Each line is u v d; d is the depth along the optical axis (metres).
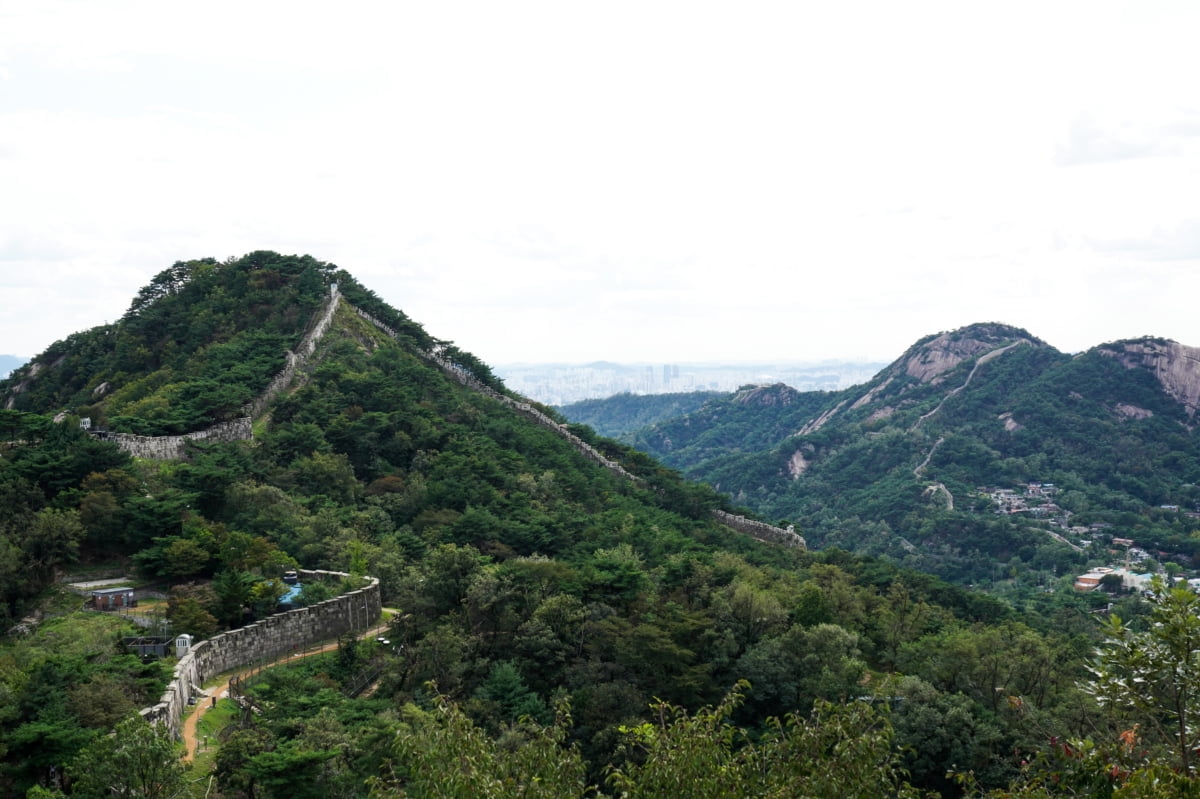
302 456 125.50
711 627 88.12
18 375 185.38
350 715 65.88
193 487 101.19
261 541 91.06
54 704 54.94
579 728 72.88
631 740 38.53
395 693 73.75
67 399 168.50
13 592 77.88
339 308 190.12
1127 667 36.09
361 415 143.62
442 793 32.38
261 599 81.94
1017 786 38.22
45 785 51.06
